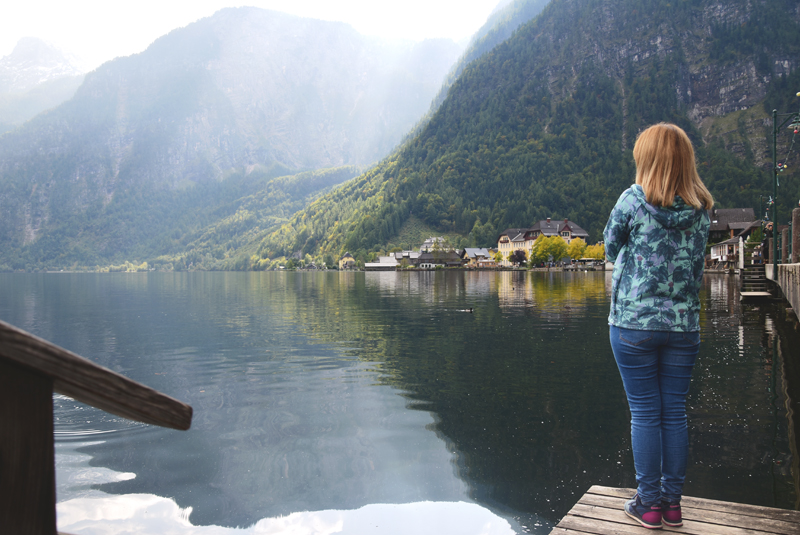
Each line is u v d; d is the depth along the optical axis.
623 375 3.25
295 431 7.04
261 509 4.77
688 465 5.57
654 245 3.06
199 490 5.21
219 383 9.95
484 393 8.90
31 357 0.94
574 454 6.07
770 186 189.88
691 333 3.08
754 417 7.15
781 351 12.01
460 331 16.73
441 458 6.00
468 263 167.75
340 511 4.75
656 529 3.15
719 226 107.56
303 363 11.80
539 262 130.88
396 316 21.98
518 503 4.88
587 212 191.38
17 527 0.96
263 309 26.67
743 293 23.39
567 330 16.59
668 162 3.03
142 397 1.12
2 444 0.94
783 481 5.12
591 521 3.30
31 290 54.38
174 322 20.91
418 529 4.36
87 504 4.90
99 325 20.22
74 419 7.55
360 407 8.16
